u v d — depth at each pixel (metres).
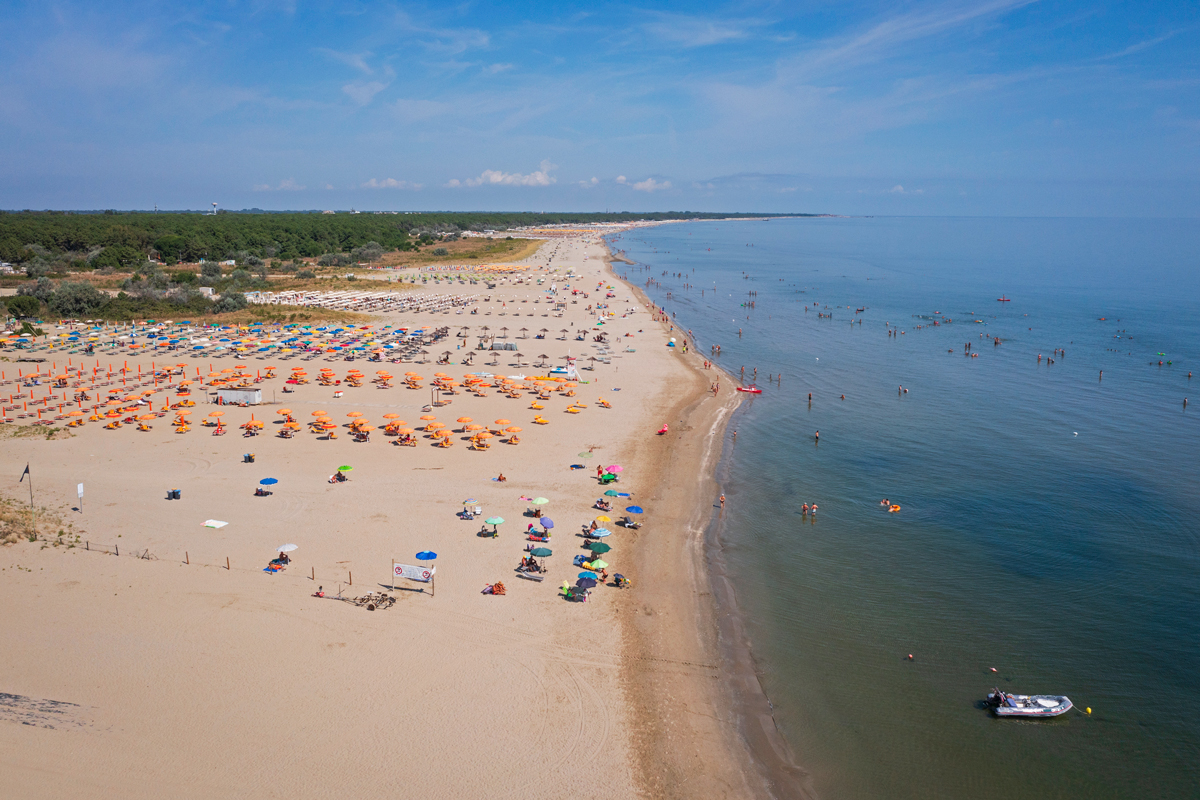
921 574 49.44
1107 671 39.31
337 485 61.12
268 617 41.84
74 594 43.56
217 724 33.44
